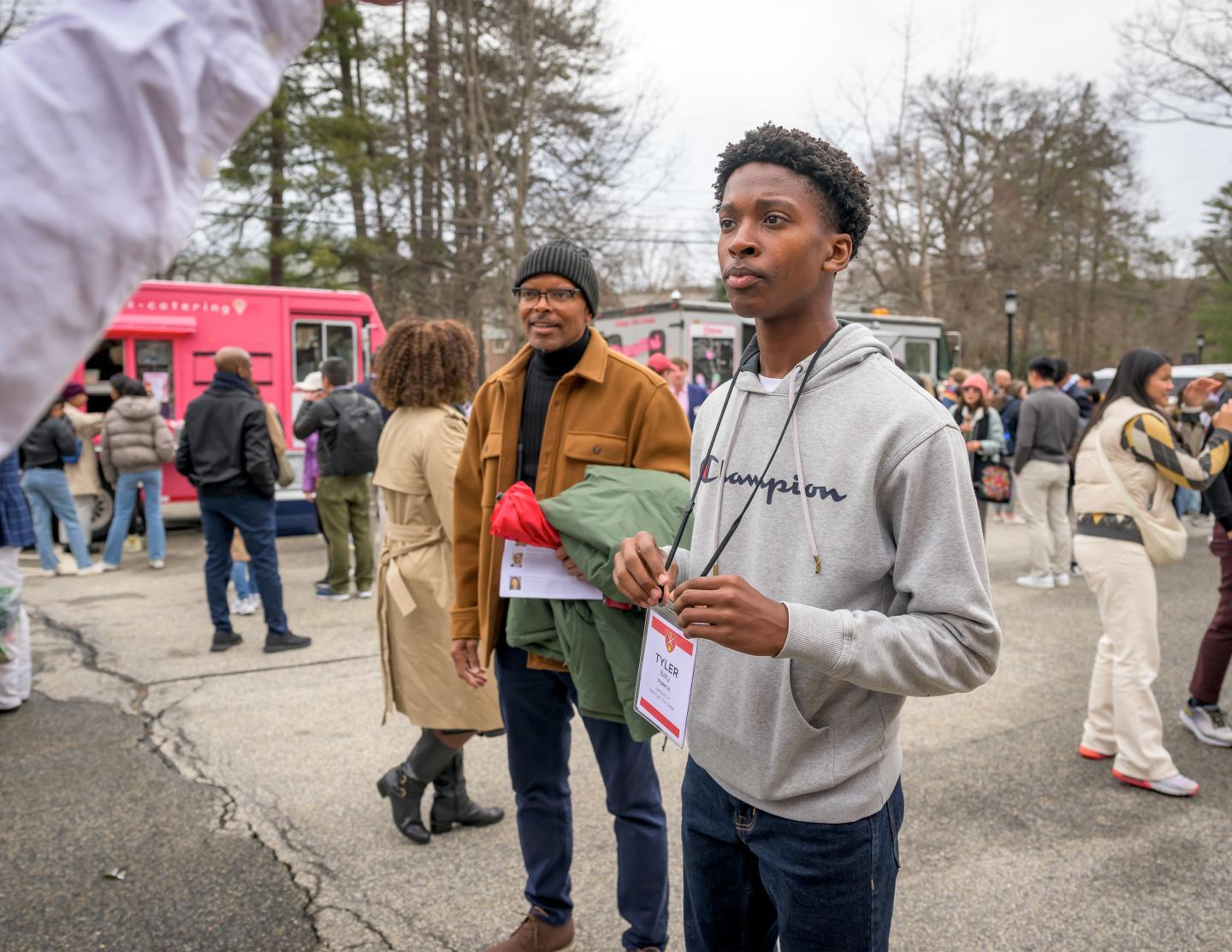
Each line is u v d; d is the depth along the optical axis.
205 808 3.64
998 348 32.66
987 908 2.97
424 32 20.55
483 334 22.88
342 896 3.03
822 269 1.50
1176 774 3.83
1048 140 33.22
